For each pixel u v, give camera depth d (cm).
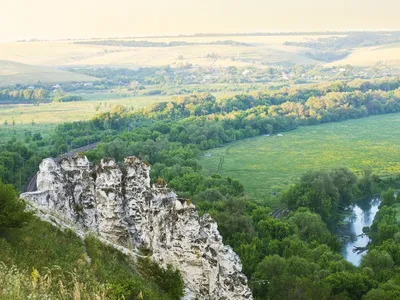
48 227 4850
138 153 18138
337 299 7550
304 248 9531
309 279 7806
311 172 15062
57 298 3759
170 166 16938
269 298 7575
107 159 5828
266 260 8412
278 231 10725
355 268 8919
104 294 3916
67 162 5944
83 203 5844
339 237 12850
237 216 10694
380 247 9888
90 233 5147
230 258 4994
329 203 13738
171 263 5028
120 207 5725
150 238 5434
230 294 4909
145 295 4288
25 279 3866
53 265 4128
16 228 4584
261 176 17600
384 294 7400
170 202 5241
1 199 4516
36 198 5447
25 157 17800
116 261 4822
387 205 14138
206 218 5147
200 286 4966
